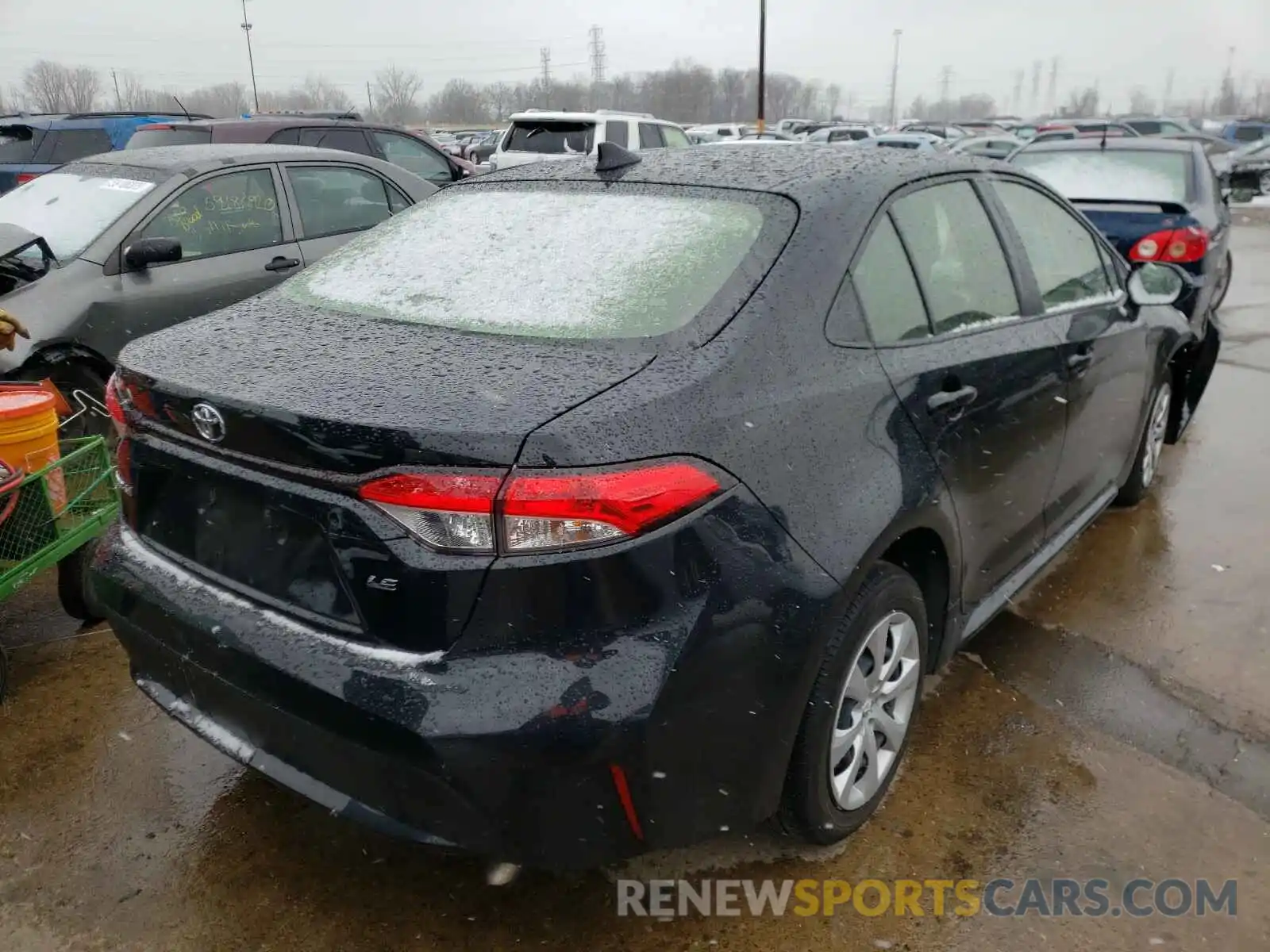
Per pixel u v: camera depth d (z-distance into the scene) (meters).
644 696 1.87
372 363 2.16
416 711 1.85
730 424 2.04
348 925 2.36
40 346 4.62
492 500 1.81
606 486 1.84
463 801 1.90
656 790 1.95
